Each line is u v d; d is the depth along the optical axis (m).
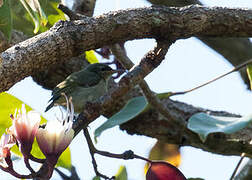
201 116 7.88
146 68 6.65
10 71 5.78
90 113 6.37
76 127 6.30
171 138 10.48
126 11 6.78
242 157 8.86
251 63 9.41
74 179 9.29
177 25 6.92
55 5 8.79
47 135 5.05
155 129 10.51
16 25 9.27
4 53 5.86
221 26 7.20
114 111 10.27
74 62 10.89
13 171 5.16
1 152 5.13
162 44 6.87
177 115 9.95
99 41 6.65
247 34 7.32
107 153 6.73
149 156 10.60
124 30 6.72
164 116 9.62
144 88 8.96
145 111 10.52
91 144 6.98
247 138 10.12
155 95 9.17
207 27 7.18
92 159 7.05
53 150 5.04
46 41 6.20
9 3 6.46
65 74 10.78
